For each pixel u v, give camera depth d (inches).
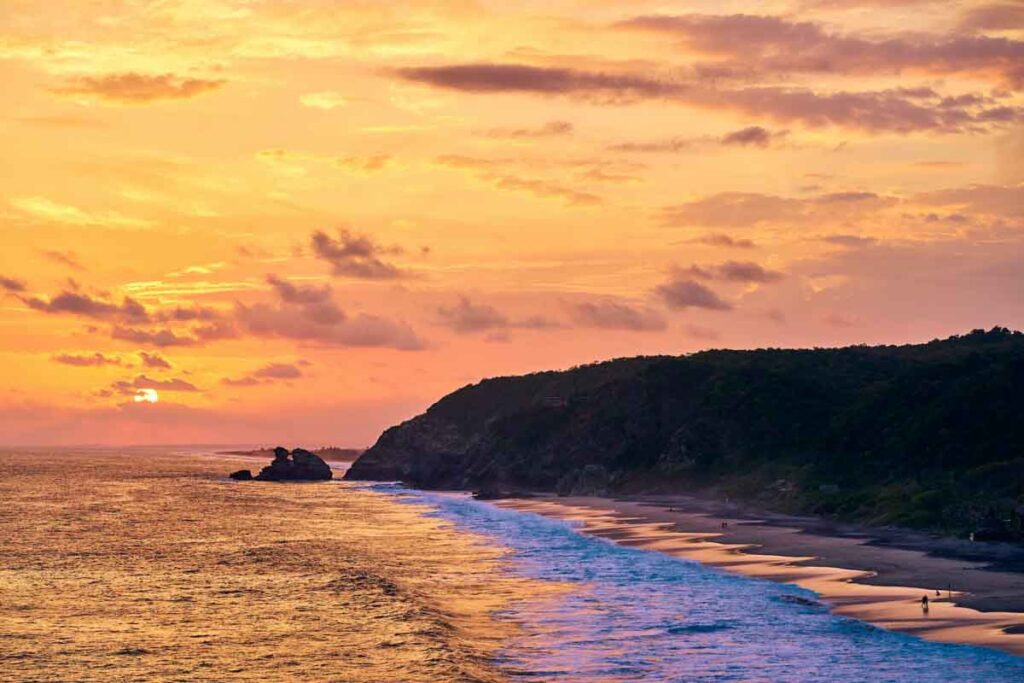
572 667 1492.4
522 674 1461.6
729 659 1496.1
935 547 2637.8
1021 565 2263.8
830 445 4729.3
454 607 2064.5
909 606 1803.6
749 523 3538.4
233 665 1633.9
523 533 3582.7
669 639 1646.2
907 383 4874.5
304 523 4301.2
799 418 5339.6
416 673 1497.3
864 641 1556.3
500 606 2036.2
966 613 1716.3
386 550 3189.0
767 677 1387.8
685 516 3964.1
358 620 1995.6
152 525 4279.0
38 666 1641.2
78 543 3572.8
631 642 1637.6
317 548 3319.4
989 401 4252.0
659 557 2672.2
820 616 1763.0
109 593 2415.1
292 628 1927.9
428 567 2736.2
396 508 5152.6
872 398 4926.2
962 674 1357.0
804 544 2795.3
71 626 1988.2
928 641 1535.4
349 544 3425.2
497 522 4101.9
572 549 2977.4
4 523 4377.5
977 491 3408.0
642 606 1946.4
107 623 2016.5
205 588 2476.6
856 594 1947.6
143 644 1803.6
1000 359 4963.1
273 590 2420.0
